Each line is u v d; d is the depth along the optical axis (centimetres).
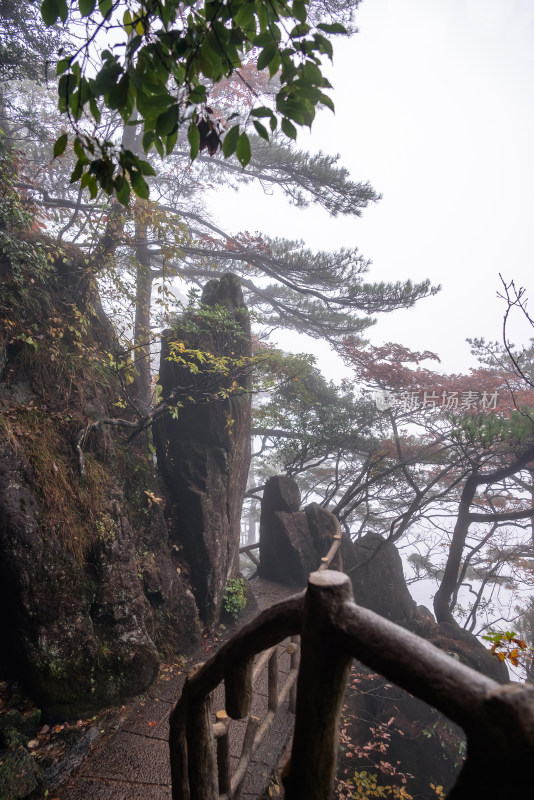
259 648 127
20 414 508
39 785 350
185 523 715
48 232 678
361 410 1225
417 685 78
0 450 455
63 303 642
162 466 757
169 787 369
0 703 425
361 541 1081
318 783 102
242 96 1057
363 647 89
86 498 513
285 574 959
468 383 1112
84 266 688
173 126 151
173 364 768
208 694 155
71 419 547
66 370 579
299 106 156
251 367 845
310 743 101
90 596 486
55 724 428
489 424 793
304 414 1178
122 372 709
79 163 150
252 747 314
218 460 753
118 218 685
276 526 983
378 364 1080
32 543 441
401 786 662
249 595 797
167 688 514
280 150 1120
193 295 723
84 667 457
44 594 442
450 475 1235
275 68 159
